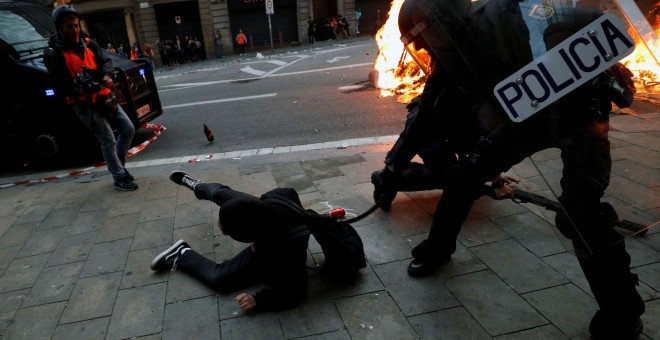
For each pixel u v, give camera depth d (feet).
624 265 6.32
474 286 8.79
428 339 7.59
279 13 86.22
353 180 14.19
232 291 9.29
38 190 15.79
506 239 10.23
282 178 14.83
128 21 81.51
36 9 22.80
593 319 6.98
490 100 5.48
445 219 8.64
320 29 86.38
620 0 4.35
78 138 19.75
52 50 13.93
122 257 10.85
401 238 10.65
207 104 31.19
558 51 4.75
